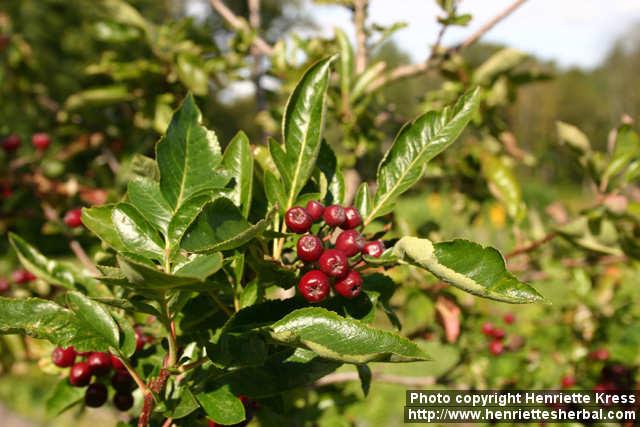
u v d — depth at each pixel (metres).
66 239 0.57
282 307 0.23
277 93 0.57
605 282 0.59
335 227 0.24
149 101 0.51
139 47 0.57
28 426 1.17
